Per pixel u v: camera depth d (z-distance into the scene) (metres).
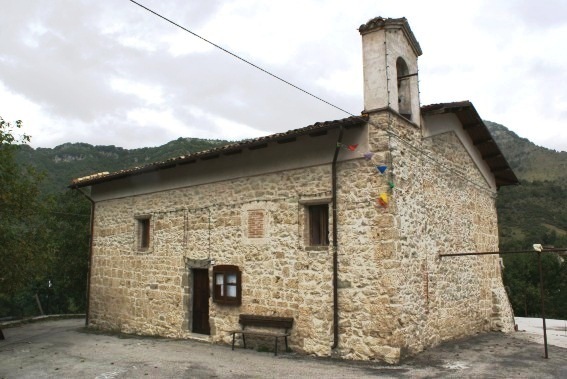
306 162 8.63
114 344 10.01
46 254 12.05
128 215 12.30
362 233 7.83
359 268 7.79
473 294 10.84
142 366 7.62
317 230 8.59
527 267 29.23
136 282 11.79
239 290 9.38
